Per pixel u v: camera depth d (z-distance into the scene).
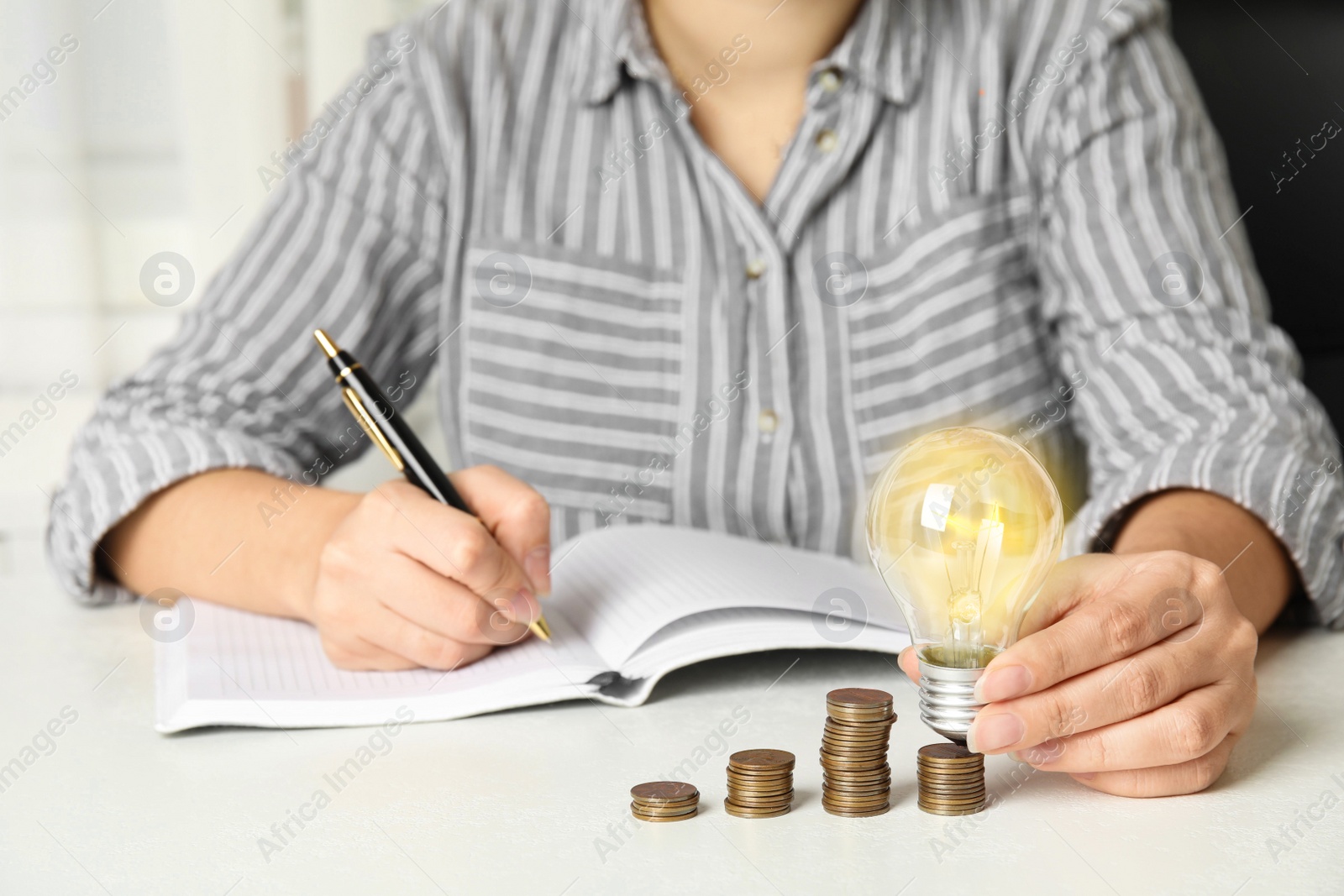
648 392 1.04
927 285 1.03
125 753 0.57
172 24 1.74
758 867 0.43
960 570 0.50
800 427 1.02
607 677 0.62
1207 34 1.21
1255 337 0.90
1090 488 1.00
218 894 0.42
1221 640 0.51
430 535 0.63
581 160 1.07
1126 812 0.48
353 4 1.74
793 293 1.03
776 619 0.64
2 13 1.69
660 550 0.76
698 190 1.04
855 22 1.02
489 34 1.11
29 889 0.42
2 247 1.72
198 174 1.76
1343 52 1.21
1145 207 0.97
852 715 0.48
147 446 0.84
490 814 0.48
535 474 1.06
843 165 1.02
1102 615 0.50
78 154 1.74
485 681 0.62
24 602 0.90
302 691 0.62
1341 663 0.69
